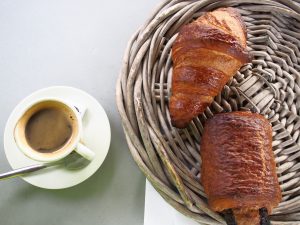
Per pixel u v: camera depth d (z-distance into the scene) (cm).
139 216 31
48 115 28
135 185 31
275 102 28
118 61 32
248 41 29
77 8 33
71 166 29
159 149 26
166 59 28
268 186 24
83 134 29
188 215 26
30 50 32
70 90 29
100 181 31
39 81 32
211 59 25
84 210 31
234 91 28
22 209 31
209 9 29
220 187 24
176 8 28
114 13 33
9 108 31
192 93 25
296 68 29
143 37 28
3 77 32
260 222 25
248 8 29
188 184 27
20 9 33
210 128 26
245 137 25
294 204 27
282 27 30
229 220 25
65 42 32
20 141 27
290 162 28
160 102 28
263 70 29
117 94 27
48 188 28
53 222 31
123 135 31
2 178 28
